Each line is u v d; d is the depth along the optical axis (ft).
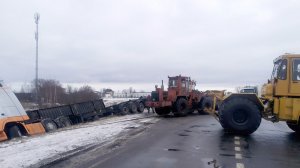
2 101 49.37
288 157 30.37
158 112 86.43
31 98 165.99
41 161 27.96
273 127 55.93
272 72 46.14
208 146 35.29
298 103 41.93
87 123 70.59
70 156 30.01
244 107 44.24
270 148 34.73
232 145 36.14
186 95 86.38
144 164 26.94
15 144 36.86
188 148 33.96
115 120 72.13
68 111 72.28
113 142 37.91
